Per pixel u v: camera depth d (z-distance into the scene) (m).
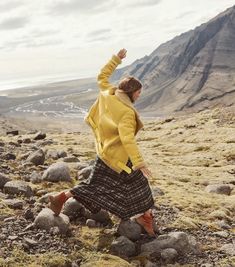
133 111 5.64
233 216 8.95
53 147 18.42
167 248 6.11
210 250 6.49
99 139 5.94
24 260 5.13
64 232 6.08
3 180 7.83
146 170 5.46
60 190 8.26
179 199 9.23
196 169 19.34
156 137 41.12
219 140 33.47
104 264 5.41
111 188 5.96
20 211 6.78
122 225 6.42
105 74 6.30
